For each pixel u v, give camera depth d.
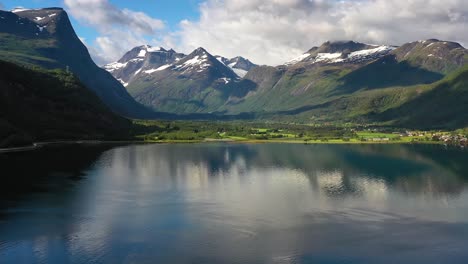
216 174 180.00
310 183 161.25
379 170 195.00
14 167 182.25
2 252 84.50
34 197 128.88
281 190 147.12
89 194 135.38
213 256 83.50
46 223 103.00
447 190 149.62
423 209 122.44
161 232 97.56
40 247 87.25
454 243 92.44
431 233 99.31
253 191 144.88
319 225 104.50
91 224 102.94
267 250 86.94
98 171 181.25
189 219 108.25
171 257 82.81
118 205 121.75
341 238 94.94
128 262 80.25
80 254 83.88
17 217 107.44
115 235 95.00
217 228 100.88
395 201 132.25
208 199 131.25
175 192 141.12
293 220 108.69
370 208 122.69
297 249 87.88
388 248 89.06
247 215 112.94
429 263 81.56
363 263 81.12
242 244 90.38
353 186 155.88
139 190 143.50
